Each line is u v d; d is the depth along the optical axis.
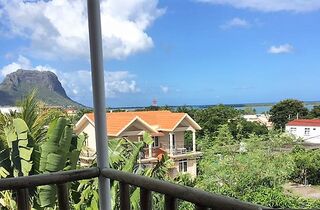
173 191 1.61
